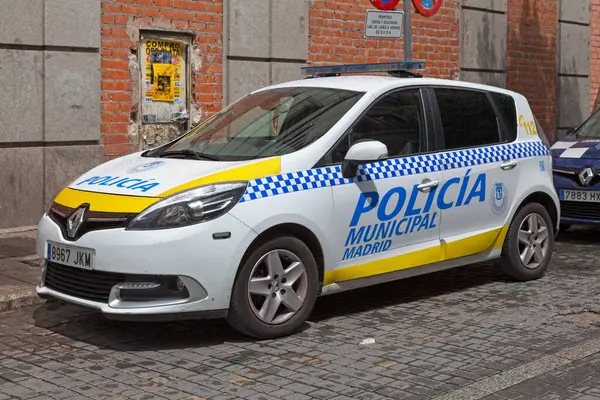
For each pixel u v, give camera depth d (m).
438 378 5.17
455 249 7.11
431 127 7.04
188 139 6.92
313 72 7.89
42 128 9.73
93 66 10.06
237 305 5.75
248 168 5.91
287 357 5.59
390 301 7.18
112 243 5.52
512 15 15.55
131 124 10.46
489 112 7.61
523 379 5.14
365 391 4.94
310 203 6.04
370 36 9.45
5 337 6.11
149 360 5.54
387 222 6.55
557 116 16.73
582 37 17.14
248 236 5.69
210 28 11.09
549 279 8.08
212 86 11.20
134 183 5.89
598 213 9.77
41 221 6.19
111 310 5.55
